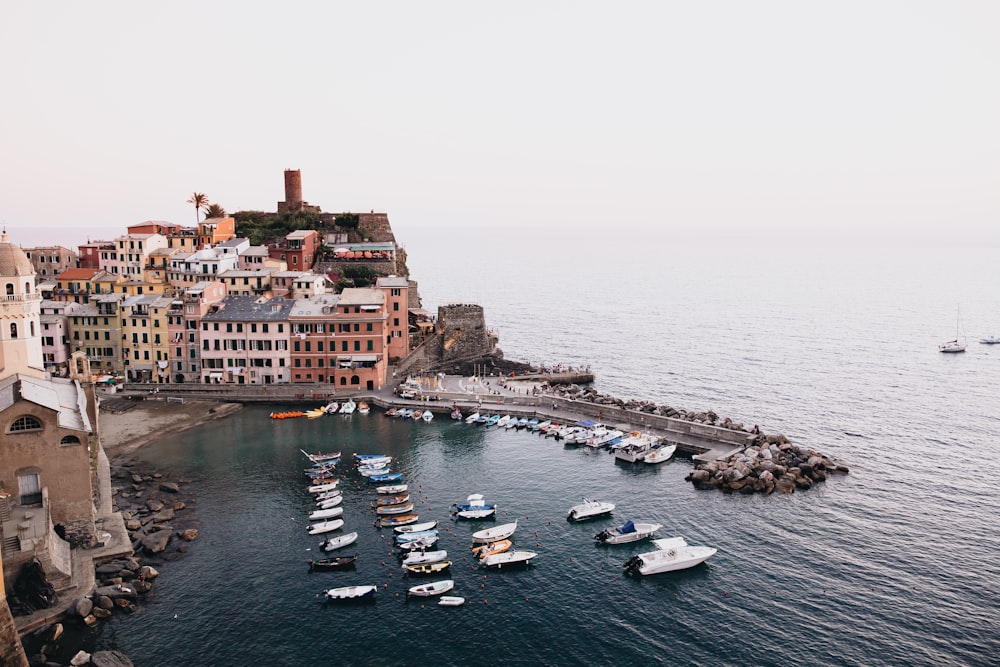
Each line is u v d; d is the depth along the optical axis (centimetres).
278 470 11212
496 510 9931
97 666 6369
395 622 7325
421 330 19388
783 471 10875
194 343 15462
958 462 11956
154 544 8544
